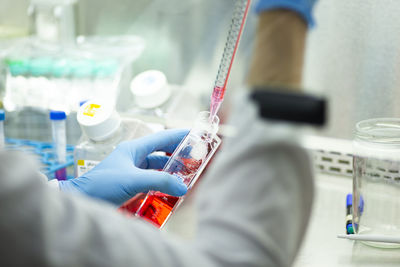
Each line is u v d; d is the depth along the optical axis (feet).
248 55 1.74
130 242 1.33
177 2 4.33
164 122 4.27
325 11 3.80
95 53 4.63
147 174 2.94
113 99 4.38
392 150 3.10
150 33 4.54
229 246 1.37
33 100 4.52
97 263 1.28
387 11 3.67
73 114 4.32
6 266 1.24
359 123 3.28
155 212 2.97
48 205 1.30
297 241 1.53
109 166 3.15
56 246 1.26
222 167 1.50
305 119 1.40
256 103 1.45
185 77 4.51
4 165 1.31
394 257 2.91
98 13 4.64
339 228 3.26
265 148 1.43
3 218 1.22
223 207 1.43
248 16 2.11
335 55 3.86
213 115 2.90
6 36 4.80
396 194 3.07
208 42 4.33
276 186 1.41
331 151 4.00
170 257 1.35
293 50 1.57
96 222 1.35
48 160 3.99
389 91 3.83
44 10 4.73
